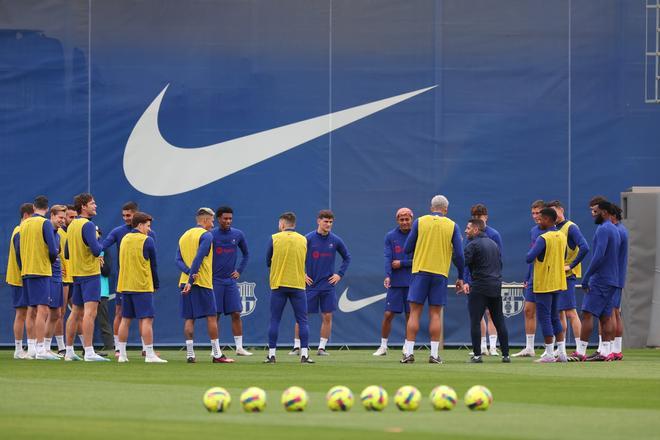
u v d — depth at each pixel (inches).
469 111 2915.8
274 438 1040.8
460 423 1175.0
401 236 2564.0
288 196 2893.7
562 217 2404.0
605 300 2337.6
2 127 2871.6
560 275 2277.3
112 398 1462.8
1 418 1216.8
